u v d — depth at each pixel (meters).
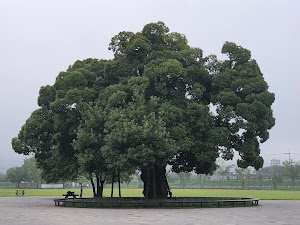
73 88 39.78
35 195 67.62
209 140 36.22
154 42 41.84
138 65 39.59
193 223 20.25
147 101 37.69
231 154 37.75
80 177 67.56
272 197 54.84
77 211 29.39
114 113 33.78
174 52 39.97
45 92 42.91
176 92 37.78
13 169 138.50
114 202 33.78
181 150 35.06
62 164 41.91
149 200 35.56
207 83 40.38
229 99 37.41
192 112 36.09
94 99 39.75
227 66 41.09
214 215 25.38
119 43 41.69
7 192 84.44
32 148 43.28
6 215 25.95
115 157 32.50
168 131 34.47
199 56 41.44
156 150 31.89
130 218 23.28
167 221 21.33
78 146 34.53
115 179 50.94
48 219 22.88
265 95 38.06
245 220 22.06
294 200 46.59
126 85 37.16
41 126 40.94
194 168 41.25
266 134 39.31
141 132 31.83
